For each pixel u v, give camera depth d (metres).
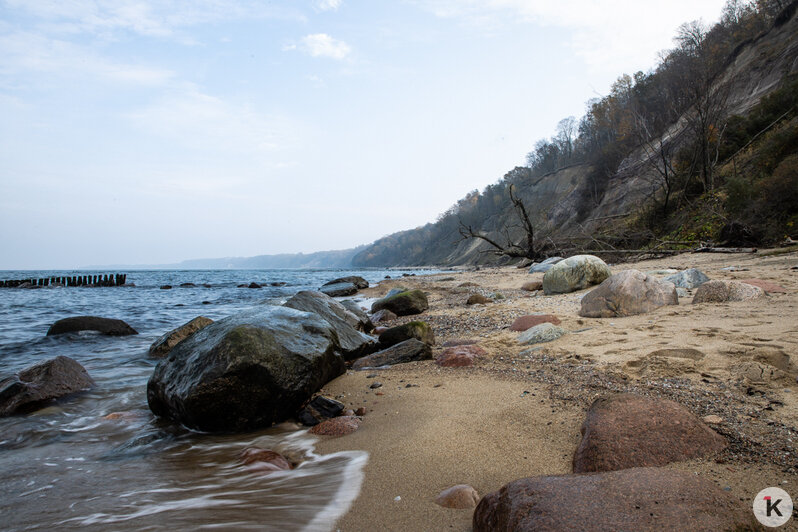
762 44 33.59
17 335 10.34
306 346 4.59
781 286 6.94
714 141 23.92
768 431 2.68
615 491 1.86
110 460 3.45
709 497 1.81
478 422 3.35
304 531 2.22
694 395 3.33
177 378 4.21
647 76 46.78
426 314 10.39
